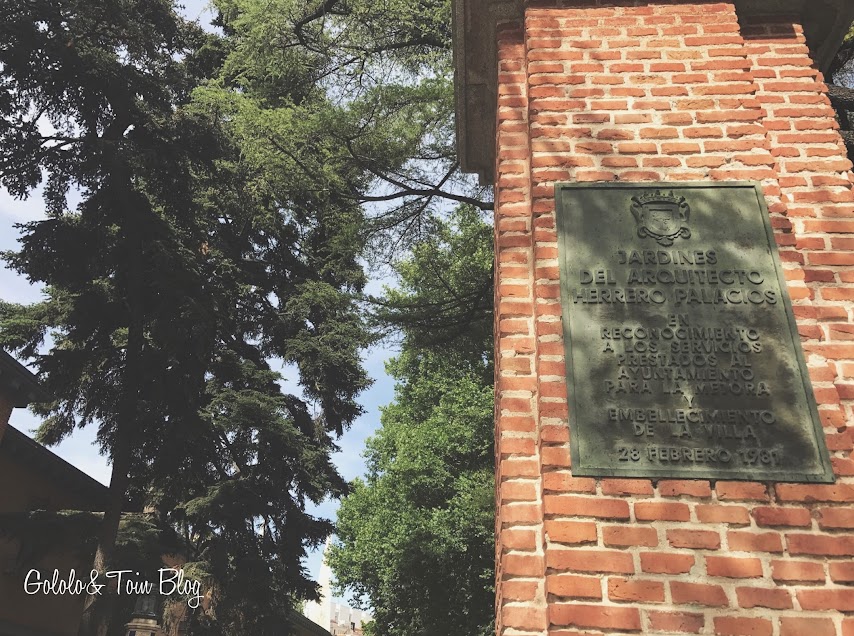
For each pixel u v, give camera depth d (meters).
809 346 3.24
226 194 22.45
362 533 21.61
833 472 2.92
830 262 3.54
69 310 19.27
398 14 10.14
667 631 2.62
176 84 20.64
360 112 9.77
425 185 10.21
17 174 17.42
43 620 17.88
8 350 19.86
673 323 3.28
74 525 15.48
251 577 18.73
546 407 3.13
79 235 18.02
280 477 20.73
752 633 2.61
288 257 25.05
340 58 10.84
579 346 3.25
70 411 20.12
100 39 18.69
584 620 2.65
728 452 2.97
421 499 20.19
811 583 2.71
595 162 3.72
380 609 22.28
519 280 3.62
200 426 18.69
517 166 3.99
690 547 2.79
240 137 12.62
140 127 18.98
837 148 3.89
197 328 17.92
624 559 2.77
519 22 4.53
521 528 3.02
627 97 3.89
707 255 3.45
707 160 3.69
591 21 4.16
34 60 16.89
